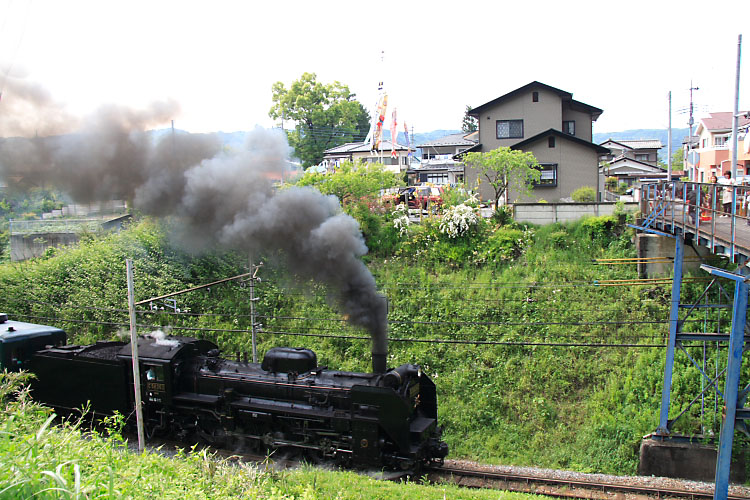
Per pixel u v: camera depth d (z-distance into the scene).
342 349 18.08
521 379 15.96
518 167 25.12
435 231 22.00
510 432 14.83
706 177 31.00
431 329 18.20
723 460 10.51
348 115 43.25
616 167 43.47
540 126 30.55
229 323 20.02
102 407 14.84
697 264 18.28
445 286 19.77
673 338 13.59
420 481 11.95
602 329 17.06
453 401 15.76
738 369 10.28
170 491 6.13
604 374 15.80
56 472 4.64
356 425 12.05
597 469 13.64
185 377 14.38
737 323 10.22
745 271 10.19
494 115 30.84
